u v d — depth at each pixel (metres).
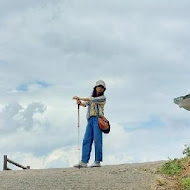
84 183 11.66
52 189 11.08
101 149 14.90
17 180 12.19
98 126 14.93
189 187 11.14
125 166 14.28
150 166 13.89
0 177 12.82
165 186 11.42
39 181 11.97
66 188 11.15
